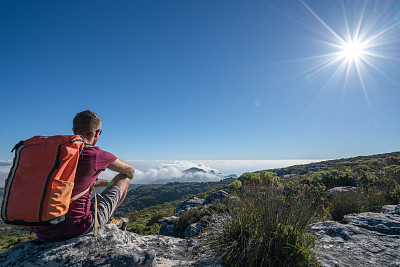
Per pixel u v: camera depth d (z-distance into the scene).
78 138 1.70
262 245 2.39
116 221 2.68
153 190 186.88
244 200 3.12
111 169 2.06
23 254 1.86
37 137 1.69
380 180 10.84
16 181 1.50
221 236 2.78
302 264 2.31
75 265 1.74
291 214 2.73
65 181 1.54
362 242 3.21
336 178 13.15
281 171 31.86
